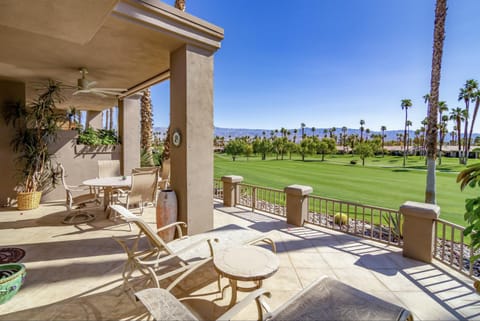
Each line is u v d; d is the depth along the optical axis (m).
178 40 3.59
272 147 55.50
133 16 3.08
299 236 4.01
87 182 4.67
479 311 2.17
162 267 2.95
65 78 5.71
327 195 13.67
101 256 3.21
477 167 1.86
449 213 9.20
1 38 3.60
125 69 5.07
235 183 5.98
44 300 2.28
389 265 3.03
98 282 2.60
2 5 2.29
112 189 5.01
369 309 1.57
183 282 2.64
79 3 2.27
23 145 5.68
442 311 2.17
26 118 5.80
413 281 2.66
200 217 3.86
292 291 2.49
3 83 5.68
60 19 2.56
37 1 2.23
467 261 4.29
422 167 34.94
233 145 50.12
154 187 4.70
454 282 2.64
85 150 6.95
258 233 3.05
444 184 17.52
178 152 3.85
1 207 5.62
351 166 36.47
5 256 3.17
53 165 6.43
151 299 1.37
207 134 3.92
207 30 3.75
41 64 4.74
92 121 10.87
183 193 3.77
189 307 1.99
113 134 7.84
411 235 3.19
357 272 2.86
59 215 5.05
